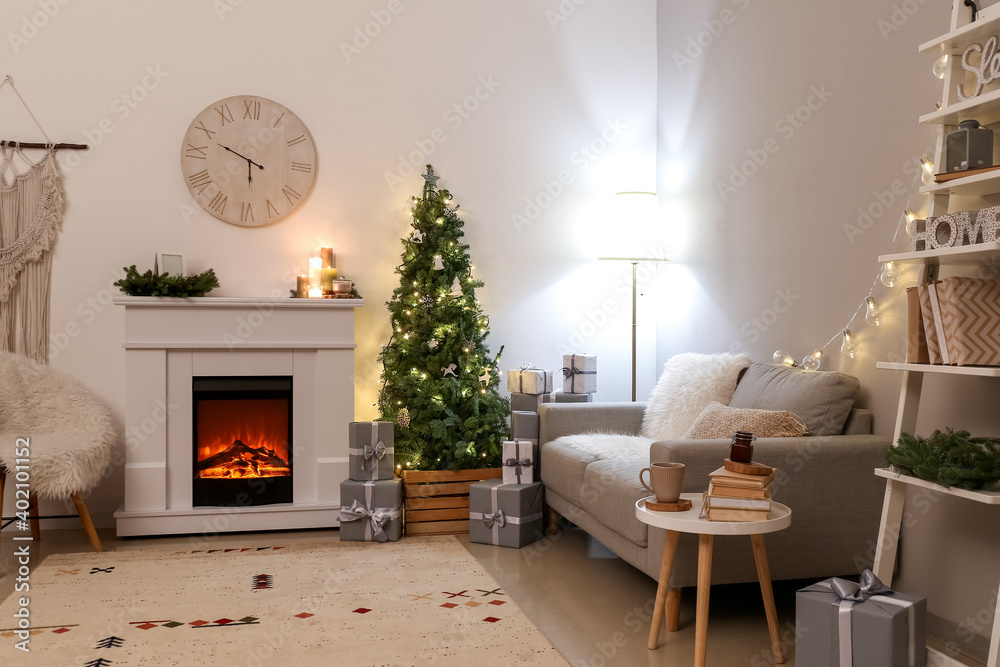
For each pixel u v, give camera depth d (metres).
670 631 2.60
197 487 3.95
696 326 4.38
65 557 3.47
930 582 2.60
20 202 4.09
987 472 2.04
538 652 2.39
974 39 2.24
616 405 4.04
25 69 4.11
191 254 4.30
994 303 2.18
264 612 2.75
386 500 3.80
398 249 4.55
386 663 2.31
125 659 2.34
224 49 4.34
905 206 2.79
